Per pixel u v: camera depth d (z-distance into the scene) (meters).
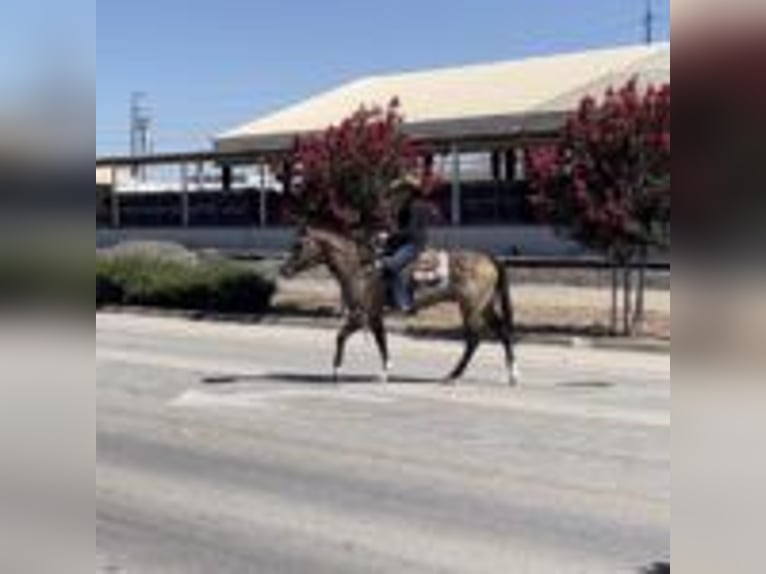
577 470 11.12
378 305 17.75
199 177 67.12
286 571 7.80
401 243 17.55
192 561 8.05
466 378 18.77
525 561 7.99
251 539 8.66
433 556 8.14
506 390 17.25
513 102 56.97
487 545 8.42
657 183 23.05
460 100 60.09
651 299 29.88
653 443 12.56
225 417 14.57
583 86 53.66
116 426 13.87
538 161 24.30
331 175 27.70
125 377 18.77
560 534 8.72
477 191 49.38
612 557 8.06
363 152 27.52
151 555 8.21
